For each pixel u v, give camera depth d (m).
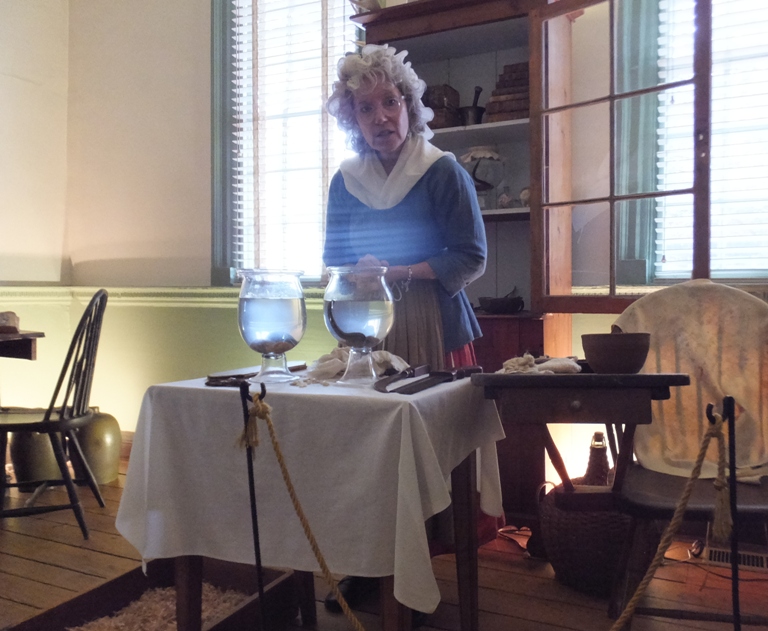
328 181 3.25
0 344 2.77
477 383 1.41
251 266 3.53
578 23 2.70
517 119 2.63
